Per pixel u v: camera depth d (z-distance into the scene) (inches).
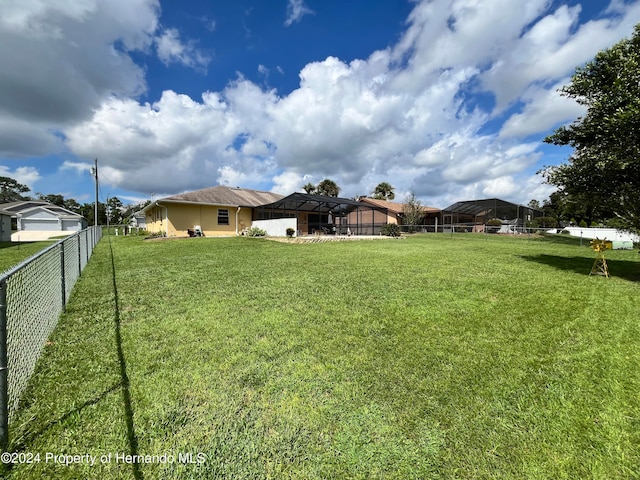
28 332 120.5
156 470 70.9
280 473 70.4
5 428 78.1
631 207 291.9
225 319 167.0
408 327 155.5
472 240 770.2
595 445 77.9
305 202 877.2
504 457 75.1
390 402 95.9
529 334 146.5
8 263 372.8
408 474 70.4
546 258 406.3
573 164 318.7
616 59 287.6
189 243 584.1
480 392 100.7
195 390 101.7
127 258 405.4
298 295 212.8
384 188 1662.2
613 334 145.1
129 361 121.6
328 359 123.0
